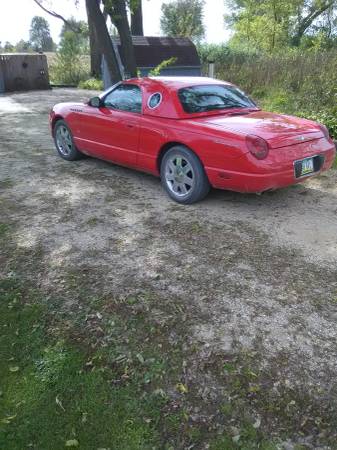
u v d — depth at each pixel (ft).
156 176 18.76
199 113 16.90
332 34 110.42
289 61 44.83
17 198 17.94
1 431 7.61
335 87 31.89
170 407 8.01
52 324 10.20
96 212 16.39
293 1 97.71
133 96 18.74
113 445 7.33
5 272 12.34
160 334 9.77
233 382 8.47
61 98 53.36
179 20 110.93
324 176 20.34
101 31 40.14
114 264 12.64
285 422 7.67
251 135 14.46
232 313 10.37
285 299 10.87
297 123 16.47
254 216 15.83
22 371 8.88
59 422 7.76
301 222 15.30
